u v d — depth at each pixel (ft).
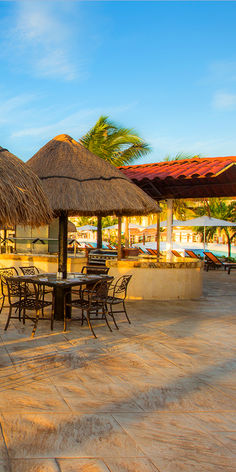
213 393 14.06
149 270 33.22
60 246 23.72
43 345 19.17
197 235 100.73
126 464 9.46
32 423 11.31
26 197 16.62
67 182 24.52
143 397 13.48
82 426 11.24
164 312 28.48
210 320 26.37
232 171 34.40
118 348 19.13
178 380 15.21
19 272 38.42
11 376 14.97
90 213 33.50
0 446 10.03
